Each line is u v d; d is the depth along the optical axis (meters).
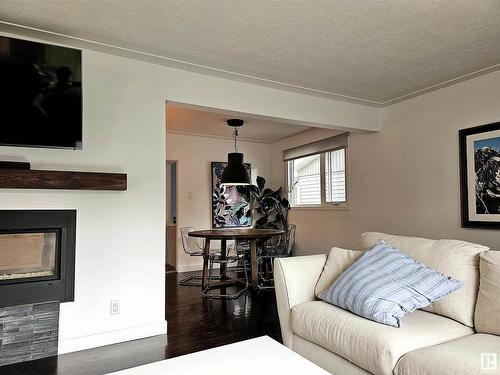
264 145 6.66
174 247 6.05
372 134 4.41
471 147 3.29
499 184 3.04
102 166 2.69
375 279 1.84
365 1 2.08
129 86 2.83
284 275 2.21
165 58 2.85
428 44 2.63
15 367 2.26
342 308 1.91
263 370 1.27
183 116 4.70
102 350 2.51
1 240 2.40
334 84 3.48
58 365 2.28
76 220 2.57
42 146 2.35
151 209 2.86
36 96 2.33
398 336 1.53
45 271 2.49
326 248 5.18
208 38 2.53
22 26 2.35
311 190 5.66
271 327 2.97
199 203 5.95
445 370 1.29
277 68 3.08
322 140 5.31
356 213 4.62
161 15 2.23
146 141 2.87
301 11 2.19
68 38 2.52
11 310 2.34
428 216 3.69
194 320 3.17
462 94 3.41
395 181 4.07
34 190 2.44
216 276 5.25
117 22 2.31
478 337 1.55
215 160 6.14
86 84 2.67
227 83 3.32
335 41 2.58
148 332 2.76
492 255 1.71
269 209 5.99
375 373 1.52
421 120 3.80
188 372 1.26
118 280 2.69
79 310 2.54
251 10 2.17
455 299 1.75
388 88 3.60
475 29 2.41
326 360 1.82
